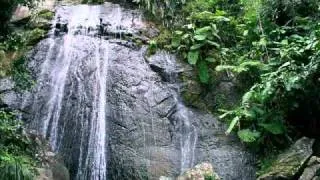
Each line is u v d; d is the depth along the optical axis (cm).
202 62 970
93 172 817
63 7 1109
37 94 872
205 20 1043
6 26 790
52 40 977
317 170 743
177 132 876
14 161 605
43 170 666
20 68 754
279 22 1051
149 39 1030
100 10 1120
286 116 894
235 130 884
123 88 911
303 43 916
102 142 842
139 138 848
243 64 933
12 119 726
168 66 970
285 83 834
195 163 835
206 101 939
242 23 1088
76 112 867
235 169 824
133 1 1154
